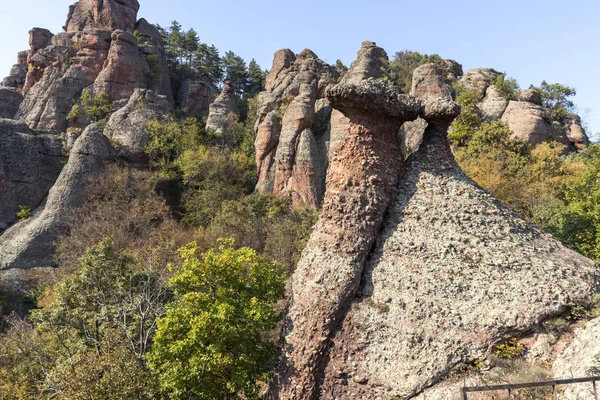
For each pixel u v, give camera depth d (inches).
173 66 2987.2
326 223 473.1
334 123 1884.8
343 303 428.8
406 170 502.6
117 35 2309.3
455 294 401.1
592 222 719.7
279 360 446.0
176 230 1425.9
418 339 386.6
